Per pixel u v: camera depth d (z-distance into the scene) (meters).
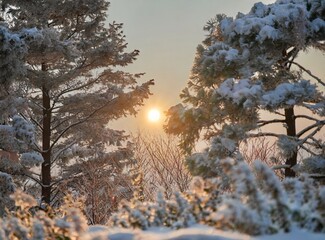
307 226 3.42
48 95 18.97
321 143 12.69
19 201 5.14
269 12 13.73
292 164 12.91
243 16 14.38
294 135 13.02
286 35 12.55
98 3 18.41
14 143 14.89
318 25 12.65
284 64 13.71
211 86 13.86
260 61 12.73
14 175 17.77
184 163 12.83
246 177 3.49
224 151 12.16
